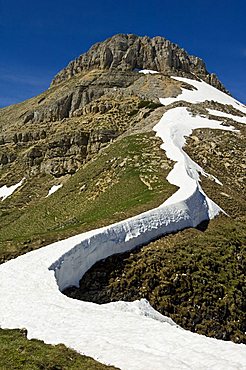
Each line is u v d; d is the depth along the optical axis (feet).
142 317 61.77
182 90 370.53
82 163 281.74
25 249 108.58
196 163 190.49
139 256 101.50
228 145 221.05
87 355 47.60
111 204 155.53
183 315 88.12
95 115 330.54
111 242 100.12
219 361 45.27
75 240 95.09
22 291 70.54
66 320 58.08
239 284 101.24
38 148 312.29
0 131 390.83
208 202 143.13
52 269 81.15
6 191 293.84
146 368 43.32
